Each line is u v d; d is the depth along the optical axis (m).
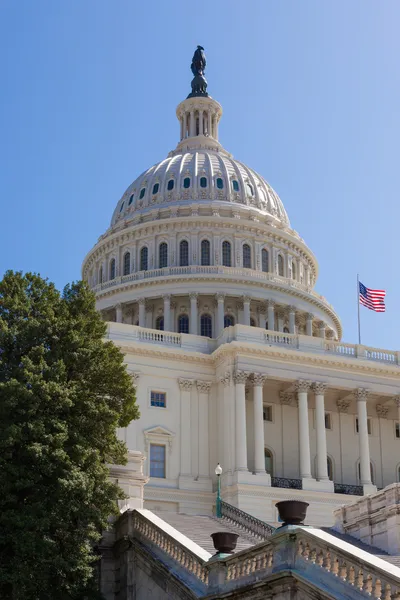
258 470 68.06
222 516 50.62
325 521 67.50
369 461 73.56
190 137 118.31
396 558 36.22
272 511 65.88
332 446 76.31
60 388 33.81
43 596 31.78
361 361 74.69
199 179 106.75
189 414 71.06
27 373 33.69
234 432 68.62
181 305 95.56
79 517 32.94
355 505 43.66
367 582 21.72
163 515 47.34
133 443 68.12
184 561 29.77
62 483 31.97
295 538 24.41
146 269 100.38
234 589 25.97
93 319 38.59
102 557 34.91
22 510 31.98
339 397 77.25
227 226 100.69
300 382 72.50
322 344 76.12
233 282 95.00
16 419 33.25
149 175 109.94
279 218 108.81
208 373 73.06
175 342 74.69
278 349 71.81
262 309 96.56
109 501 34.00
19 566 30.94
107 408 35.09
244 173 109.88
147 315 95.75
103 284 100.19
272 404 75.12
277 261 102.50
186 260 99.38
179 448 69.69
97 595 32.66
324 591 22.55
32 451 31.94
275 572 24.42
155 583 31.19
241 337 73.56
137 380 70.25
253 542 42.91
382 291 81.25
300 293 98.31
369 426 78.56
